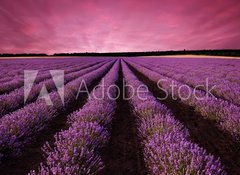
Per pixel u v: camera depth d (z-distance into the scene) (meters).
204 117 5.62
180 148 2.78
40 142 4.19
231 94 7.33
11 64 28.19
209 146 4.02
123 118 6.04
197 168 2.40
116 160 3.55
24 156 3.56
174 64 29.36
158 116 4.50
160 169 2.74
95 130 3.65
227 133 4.55
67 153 2.80
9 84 9.62
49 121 5.21
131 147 4.05
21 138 3.89
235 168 3.22
